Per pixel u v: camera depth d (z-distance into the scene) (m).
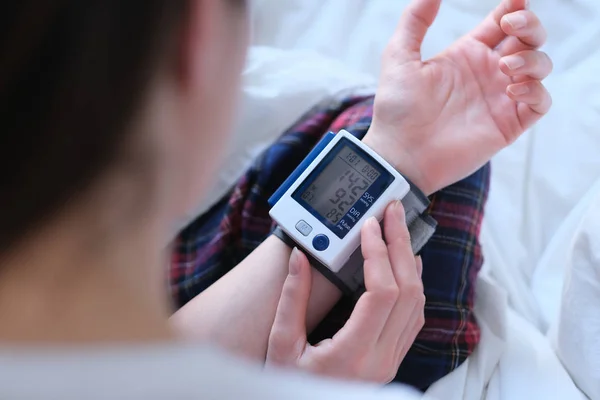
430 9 0.68
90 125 0.31
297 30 1.02
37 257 0.33
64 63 0.29
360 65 0.99
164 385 0.32
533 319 0.80
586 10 0.96
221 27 0.38
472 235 0.71
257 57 0.85
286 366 0.62
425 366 0.69
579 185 0.87
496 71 0.68
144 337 0.35
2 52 0.29
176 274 0.75
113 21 0.30
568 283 0.70
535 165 0.88
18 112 0.30
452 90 0.68
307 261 0.64
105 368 0.31
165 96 0.34
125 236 0.35
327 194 0.64
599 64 0.92
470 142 0.67
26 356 0.31
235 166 0.79
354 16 1.02
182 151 0.38
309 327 0.66
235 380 0.35
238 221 0.74
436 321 0.68
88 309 0.34
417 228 0.66
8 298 0.33
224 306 0.64
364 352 0.61
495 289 0.75
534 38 0.66
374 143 0.68
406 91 0.68
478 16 0.98
